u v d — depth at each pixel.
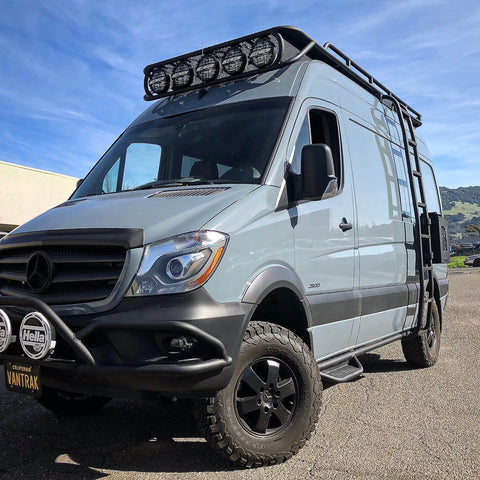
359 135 5.32
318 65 4.88
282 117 4.29
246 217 3.56
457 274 29.72
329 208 4.47
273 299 3.99
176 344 3.10
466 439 4.09
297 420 3.70
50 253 3.46
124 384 3.08
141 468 3.51
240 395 3.52
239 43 4.86
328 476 3.41
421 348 6.42
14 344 3.43
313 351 4.16
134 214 3.49
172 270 3.16
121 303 3.14
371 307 5.06
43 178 26.67
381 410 4.82
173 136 4.69
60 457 3.70
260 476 3.39
